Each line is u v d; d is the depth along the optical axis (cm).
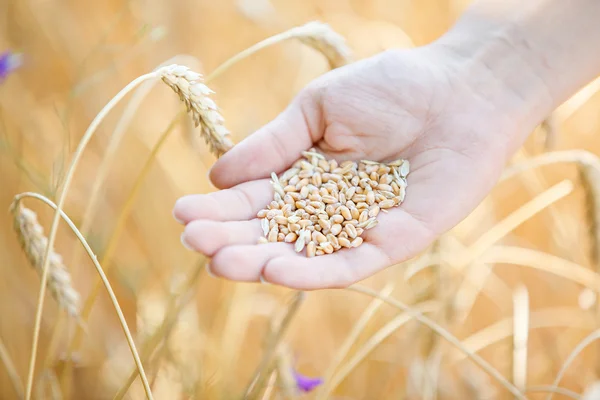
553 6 47
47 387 45
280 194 42
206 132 39
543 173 63
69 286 39
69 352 43
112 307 57
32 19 65
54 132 59
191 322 48
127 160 62
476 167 43
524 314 47
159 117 63
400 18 68
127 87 35
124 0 66
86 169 61
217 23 68
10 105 58
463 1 66
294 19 67
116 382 51
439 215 42
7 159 56
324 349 58
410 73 44
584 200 47
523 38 46
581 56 46
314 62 60
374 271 40
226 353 48
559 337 58
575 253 55
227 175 43
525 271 63
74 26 65
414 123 44
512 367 49
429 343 48
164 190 61
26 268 57
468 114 44
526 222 64
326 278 39
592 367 56
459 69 46
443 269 49
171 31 65
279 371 42
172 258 58
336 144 45
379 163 44
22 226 37
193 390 43
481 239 50
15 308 55
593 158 47
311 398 54
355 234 41
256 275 38
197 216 40
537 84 46
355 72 44
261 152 43
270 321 45
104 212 58
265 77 66
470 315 61
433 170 43
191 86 37
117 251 58
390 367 54
